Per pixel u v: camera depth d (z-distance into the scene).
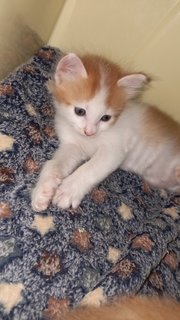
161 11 0.30
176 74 0.31
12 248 0.19
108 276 0.20
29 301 0.18
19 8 0.23
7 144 0.23
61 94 0.25
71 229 0.21
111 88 0.24
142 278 0.21
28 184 0.22
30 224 0.21
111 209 0.24
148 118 0.28
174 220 0.25
